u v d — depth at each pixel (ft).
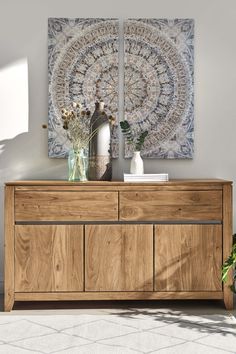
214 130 12.65
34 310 11.17
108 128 11.91
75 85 12.55
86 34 12.50
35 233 11.02
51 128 12.54
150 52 12.55
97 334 9.64
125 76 12.53
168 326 10.07
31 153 12.59
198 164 12.66
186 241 11.11
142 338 9.43
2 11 12.47
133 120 12.59
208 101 12.62
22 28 12.50
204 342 9.21
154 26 12.52
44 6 12.50
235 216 12.61
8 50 12.51
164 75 12.57
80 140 11.55
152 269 11.09
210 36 12.57
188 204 11.12
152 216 11.11
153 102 12.59
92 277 11.06
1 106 12.55
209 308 11.33
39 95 12.57
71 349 8.91
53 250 11.03
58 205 11.07
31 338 9.44
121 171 12.59
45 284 11.05
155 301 11.93
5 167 12.56
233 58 12.57
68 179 12.21
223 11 12.58
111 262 11.07
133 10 12.55
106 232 11.05
